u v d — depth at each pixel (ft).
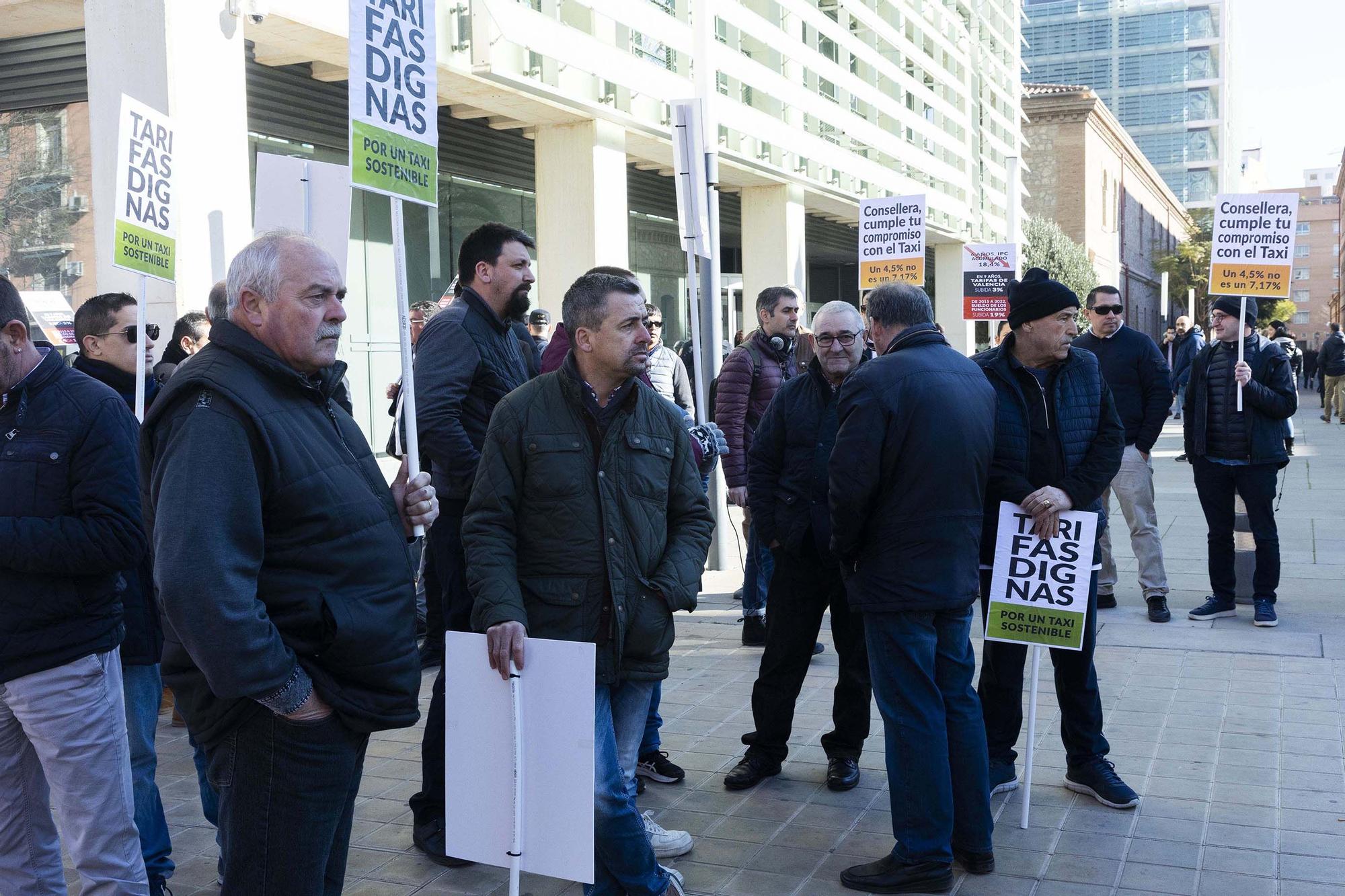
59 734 10.23
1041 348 14.32
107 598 10.51
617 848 10.83
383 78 11.25
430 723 13.87
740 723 18.54
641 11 42.47
